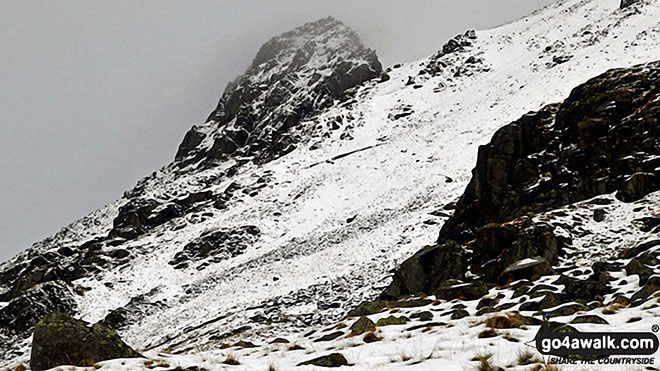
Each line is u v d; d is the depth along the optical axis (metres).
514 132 33.06
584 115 30.81
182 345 35.50
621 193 24.98
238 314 40.53
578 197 27.34
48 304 55.91
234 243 67.69
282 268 51.72
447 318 15.20
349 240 54.56
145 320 49.97
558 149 30.98
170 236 75.75
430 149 83.31
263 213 77.12
